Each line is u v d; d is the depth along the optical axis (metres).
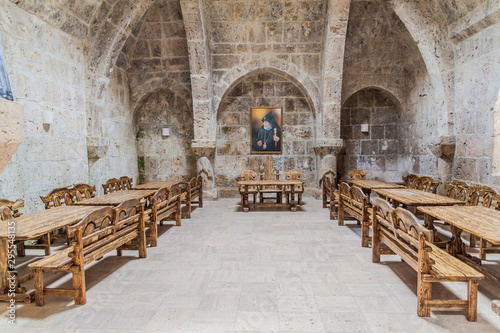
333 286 2.85
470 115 5.17
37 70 4.23
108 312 2.42
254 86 8.02
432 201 3.75
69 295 2.54
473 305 2.23
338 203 5.11
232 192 8.05
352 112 8.28
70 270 2.51
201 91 7.04
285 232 4.68
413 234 2.51
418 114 7.03
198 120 7.22
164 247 4.01
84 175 5.41
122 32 5.53
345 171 8.34
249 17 6.96
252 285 2.88
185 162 8.19
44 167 4.36
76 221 2.96
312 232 4.67
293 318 2.32
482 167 4.87
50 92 4.50
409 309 2.43
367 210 3.94
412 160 7.37
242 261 3.49
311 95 7.47
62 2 4.47
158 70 7.66
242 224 5.20
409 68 7.37
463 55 5.31
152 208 4.05
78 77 5.24
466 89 5.27
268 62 7.36
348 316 2.34
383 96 8.18
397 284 2.88
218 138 8.12
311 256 3.63
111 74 6.30
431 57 5.67
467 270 2.31
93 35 5.38
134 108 7.85
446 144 5.60
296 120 8.08
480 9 4.67
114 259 3.58
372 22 7.03
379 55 7.57
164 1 6.66
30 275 2.88
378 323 2.24
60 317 2.36
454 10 5.20
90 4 4.99
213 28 7.10
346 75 7.73
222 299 2.62
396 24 6.89
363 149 8.33
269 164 7.90
